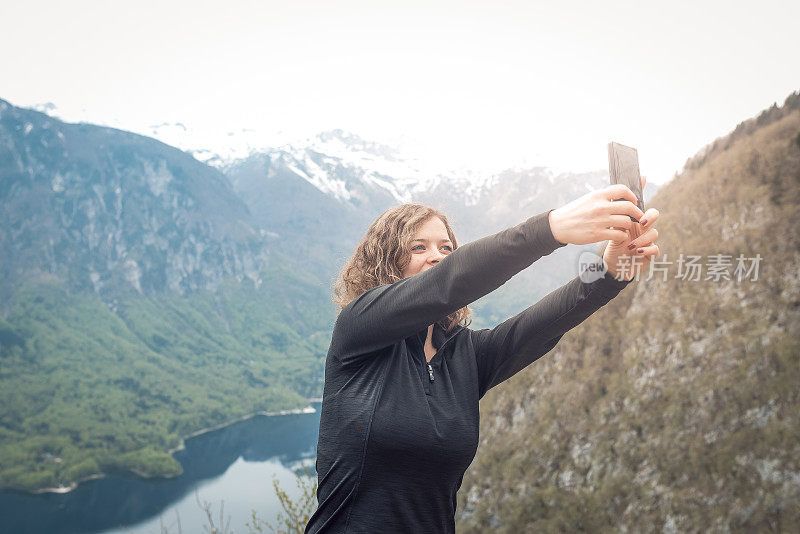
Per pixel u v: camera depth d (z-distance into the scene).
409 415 0.86
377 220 1.09
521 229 0.70
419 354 0.95
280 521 2.50
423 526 0.88
